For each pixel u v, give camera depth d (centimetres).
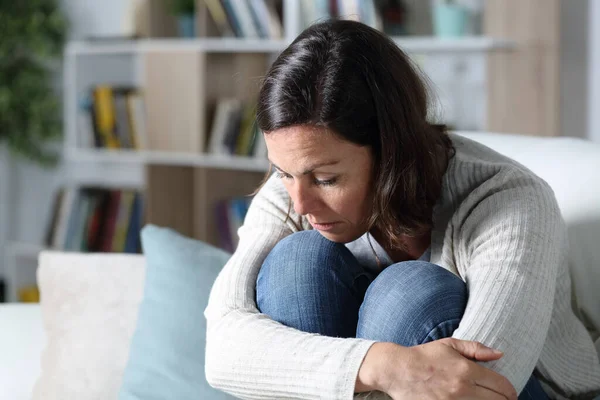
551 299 129
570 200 173
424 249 148
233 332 133
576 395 152
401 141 128
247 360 128
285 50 129
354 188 128
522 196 134
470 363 114
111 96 411
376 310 130
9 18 434
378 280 134
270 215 156
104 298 191
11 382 185
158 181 408
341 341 122
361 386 118
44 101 445
